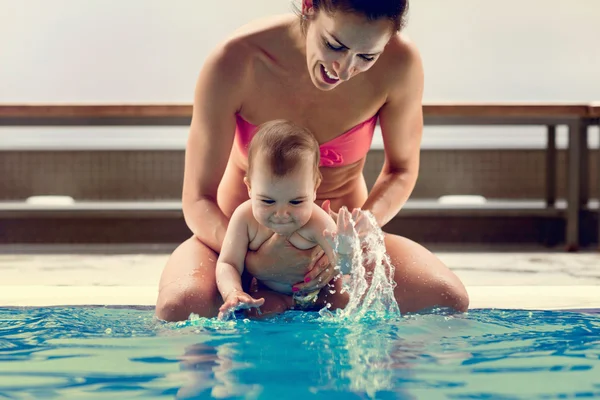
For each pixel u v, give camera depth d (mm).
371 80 2348
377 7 1913
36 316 2158
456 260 4074
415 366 1539
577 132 4633
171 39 6703
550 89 6719
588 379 1449
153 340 1792
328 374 1477
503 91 6746
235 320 2035
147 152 5770
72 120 4613
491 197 5746
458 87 6754
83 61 6688
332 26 1965
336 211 2564
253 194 2092
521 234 5164
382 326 1948
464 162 5734
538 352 1666
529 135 6293
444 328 1931
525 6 6672
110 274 3416
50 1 6621
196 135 2426
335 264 2104
